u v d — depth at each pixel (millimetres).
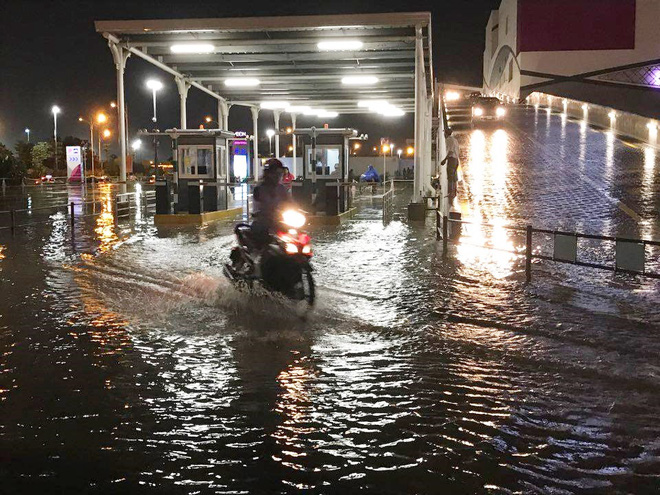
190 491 3723
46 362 6133
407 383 5531
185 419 4762
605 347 6629
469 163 29719
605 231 15602
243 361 6133
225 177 22859
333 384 5500
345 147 20781
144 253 13430
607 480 3842
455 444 4336
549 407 4988
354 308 8328
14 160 55750
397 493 3691
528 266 10164
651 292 9375
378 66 26422
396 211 25047
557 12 74688
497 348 6586
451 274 10844
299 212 8016
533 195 21750
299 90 32812
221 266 11656
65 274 10891
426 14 20375
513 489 3732
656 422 4699
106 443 4363
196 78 28484
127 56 23781
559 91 75562
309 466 4031
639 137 37344
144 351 6465
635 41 73438
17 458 4141
